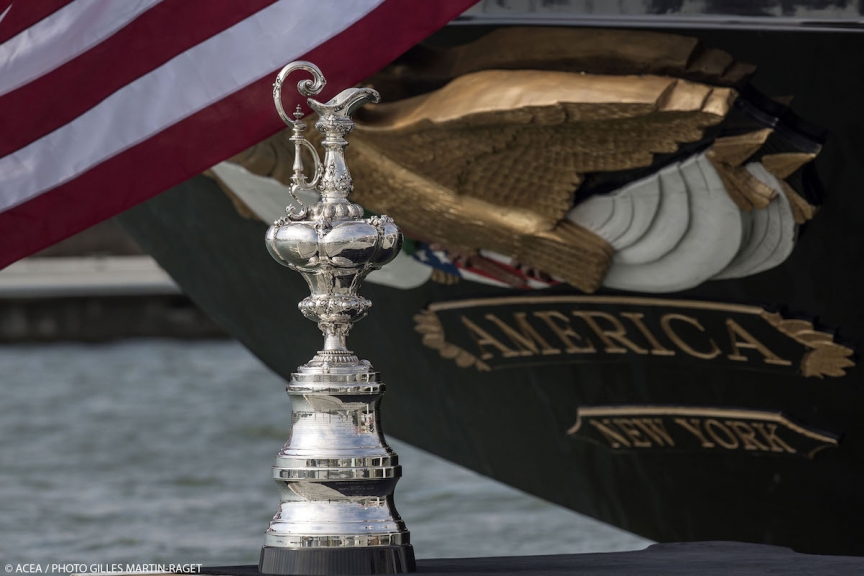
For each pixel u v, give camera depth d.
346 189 17.30
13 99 23.64
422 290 30.27
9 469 60.03
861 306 27.09
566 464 32.53
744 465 30.09
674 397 29.56
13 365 122.12
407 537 16.83
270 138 26.91
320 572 16.36
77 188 23.55
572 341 29.39
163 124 23.38
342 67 23.05
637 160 24.91
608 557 18.45
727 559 18.12
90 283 165.38
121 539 43.56
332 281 17.02
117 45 23.50
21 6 23.75
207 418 79.56
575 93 24.47
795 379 28.25
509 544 44.16
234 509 49.56
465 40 25.70
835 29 24.25
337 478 16.45
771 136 25.02
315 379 16.59
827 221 26.03
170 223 33.94
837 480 29.69
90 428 74.81
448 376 32.19
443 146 25.58
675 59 24.59
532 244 26.09
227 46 23.28
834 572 16.75
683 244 26.03
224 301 35.47
